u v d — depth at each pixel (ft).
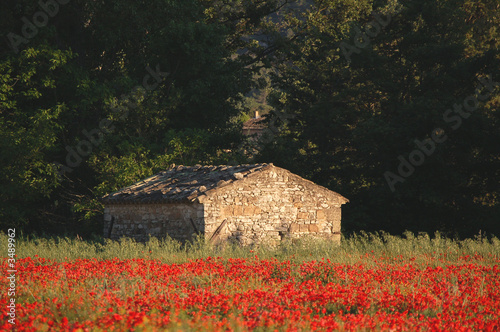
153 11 453.58
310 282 155.53
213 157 460.96
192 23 466.70
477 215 419.33
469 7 501.15
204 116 516.32
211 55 485.56
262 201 287.48
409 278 177.47
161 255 231.30
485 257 254.27
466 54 474.90
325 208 302.45
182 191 287.69
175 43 464.65
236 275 173.37
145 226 305.94
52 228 458.09
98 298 120.37
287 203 294.25
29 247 258.78
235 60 543.80
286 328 101.50
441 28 472.44
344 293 143.74
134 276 160.25
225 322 98.43
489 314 133.49
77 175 454.40
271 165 290.97
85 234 447.01
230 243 276.82
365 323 107.96
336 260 222.07
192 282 158.71
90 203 409.08
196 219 275.39
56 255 232.53
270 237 287.89
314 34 568.00
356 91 490.90
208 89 493.77
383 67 476.13
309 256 234.58
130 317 95.09
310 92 581.12
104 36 430.20
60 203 467.52
